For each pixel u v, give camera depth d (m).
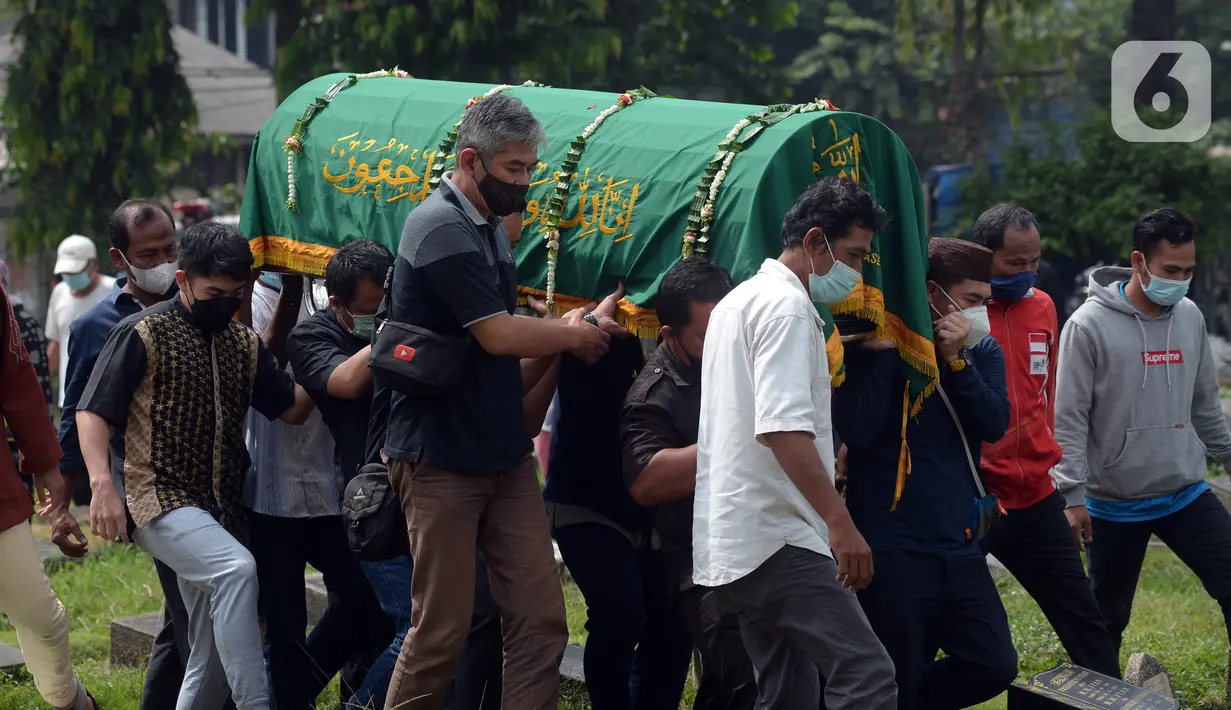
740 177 5.28
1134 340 6.94
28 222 18.02
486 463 5.19
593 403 6.15
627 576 6.09
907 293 5.52
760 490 4.89
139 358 5.71
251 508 6.46
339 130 6.58
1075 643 6.64
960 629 5.67
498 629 5.95
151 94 18.09
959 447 5.71
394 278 5.20
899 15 23.05
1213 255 19.02
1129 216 18.36
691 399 5.52
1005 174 20.00
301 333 6.08
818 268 4.96
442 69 16.45
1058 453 6.68
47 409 6.14
